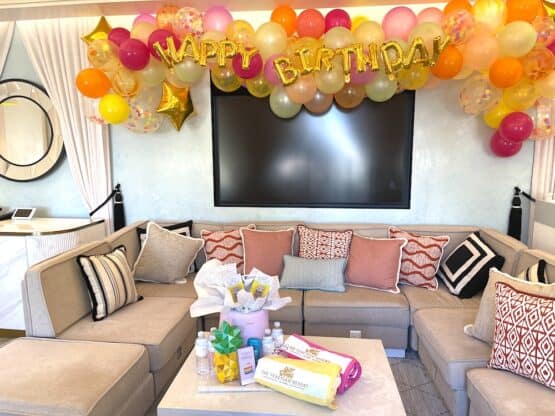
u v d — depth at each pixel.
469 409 1.87
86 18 3.35
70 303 2.25
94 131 3.47
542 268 2.11
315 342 2.00
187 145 3.48
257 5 3.09
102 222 3.52
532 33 2.42
